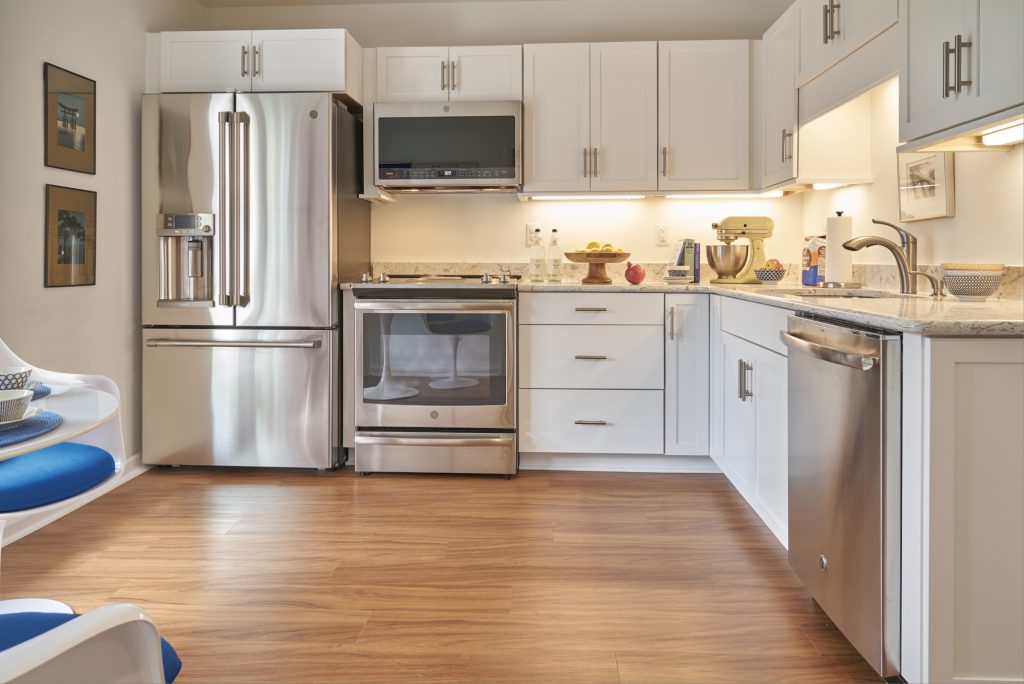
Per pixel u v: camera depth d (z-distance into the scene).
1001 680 1.50
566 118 3.78
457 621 2.05
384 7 4.18
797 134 3.26
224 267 3.51
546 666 1.82
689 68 3.76
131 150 3.52
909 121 2.19
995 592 1.49
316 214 3.49
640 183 3.79
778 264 3.77
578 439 3.56
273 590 2.24
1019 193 2.28
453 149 3.70
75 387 1.66
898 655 1.61
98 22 3.24
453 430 3.58
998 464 1.47
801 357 2.06
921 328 1.44
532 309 3.55
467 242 4.17
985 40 1.80
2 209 2.66
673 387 3.53
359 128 3.92
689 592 2.24
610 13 4.13
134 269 3.57
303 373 3.53
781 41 3.43
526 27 4.16
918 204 2.84
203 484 3.39
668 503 3.11
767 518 2.56
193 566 2.42
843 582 1.79
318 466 3.56
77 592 2.21
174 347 3.55
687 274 3.88
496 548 2.59
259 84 3.59
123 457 1.91
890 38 2.35
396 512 2.98
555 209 4.14
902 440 1.58
